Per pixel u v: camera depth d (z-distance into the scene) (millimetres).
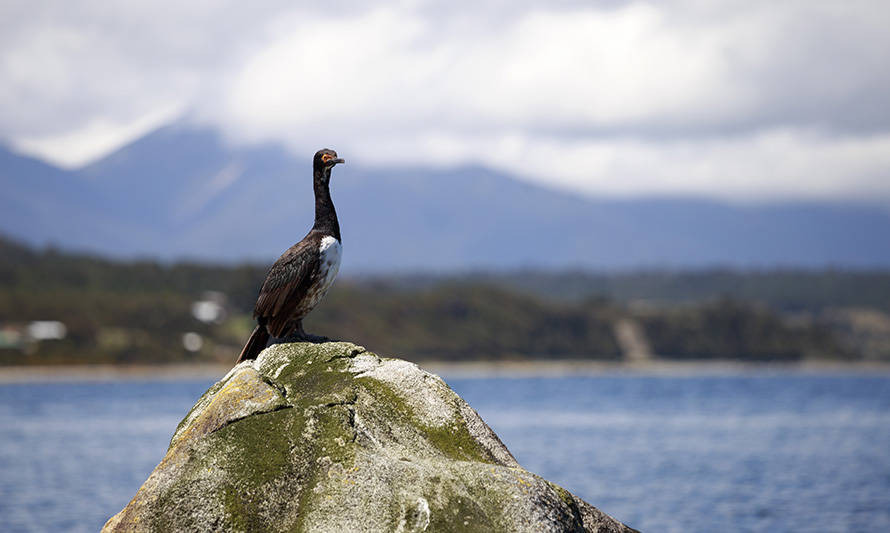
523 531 8812
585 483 39562
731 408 89500
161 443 57344
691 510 33438
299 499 9023
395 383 10156
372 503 8859
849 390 122625
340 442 9258
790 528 30594
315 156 12117
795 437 61062
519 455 49656
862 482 39781
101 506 34344
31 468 44781
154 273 169625
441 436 9867
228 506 8969
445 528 8703
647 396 107500
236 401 9609
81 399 98062
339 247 11797
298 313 11703
